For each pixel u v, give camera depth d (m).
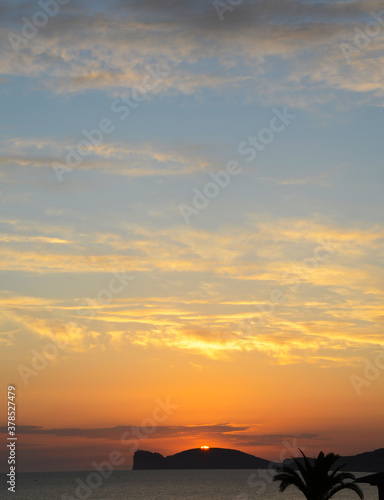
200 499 155.62
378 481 32.31
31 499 169.25
